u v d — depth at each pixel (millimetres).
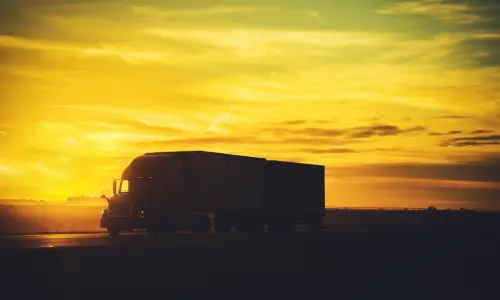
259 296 33562
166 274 35094
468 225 102875
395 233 63656
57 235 59156
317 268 40250
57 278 32750
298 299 33594
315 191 67375
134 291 32531
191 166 54656
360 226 94562
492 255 46312
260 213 61250
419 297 35188
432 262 43750
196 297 32531
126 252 36188
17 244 43594
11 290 31109
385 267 41844
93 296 31312
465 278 40344
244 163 59656
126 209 53844
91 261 34781
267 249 41250
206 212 56156
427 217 116562
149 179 54250
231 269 37969
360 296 34781
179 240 47562
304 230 72438
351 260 42500
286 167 63906
